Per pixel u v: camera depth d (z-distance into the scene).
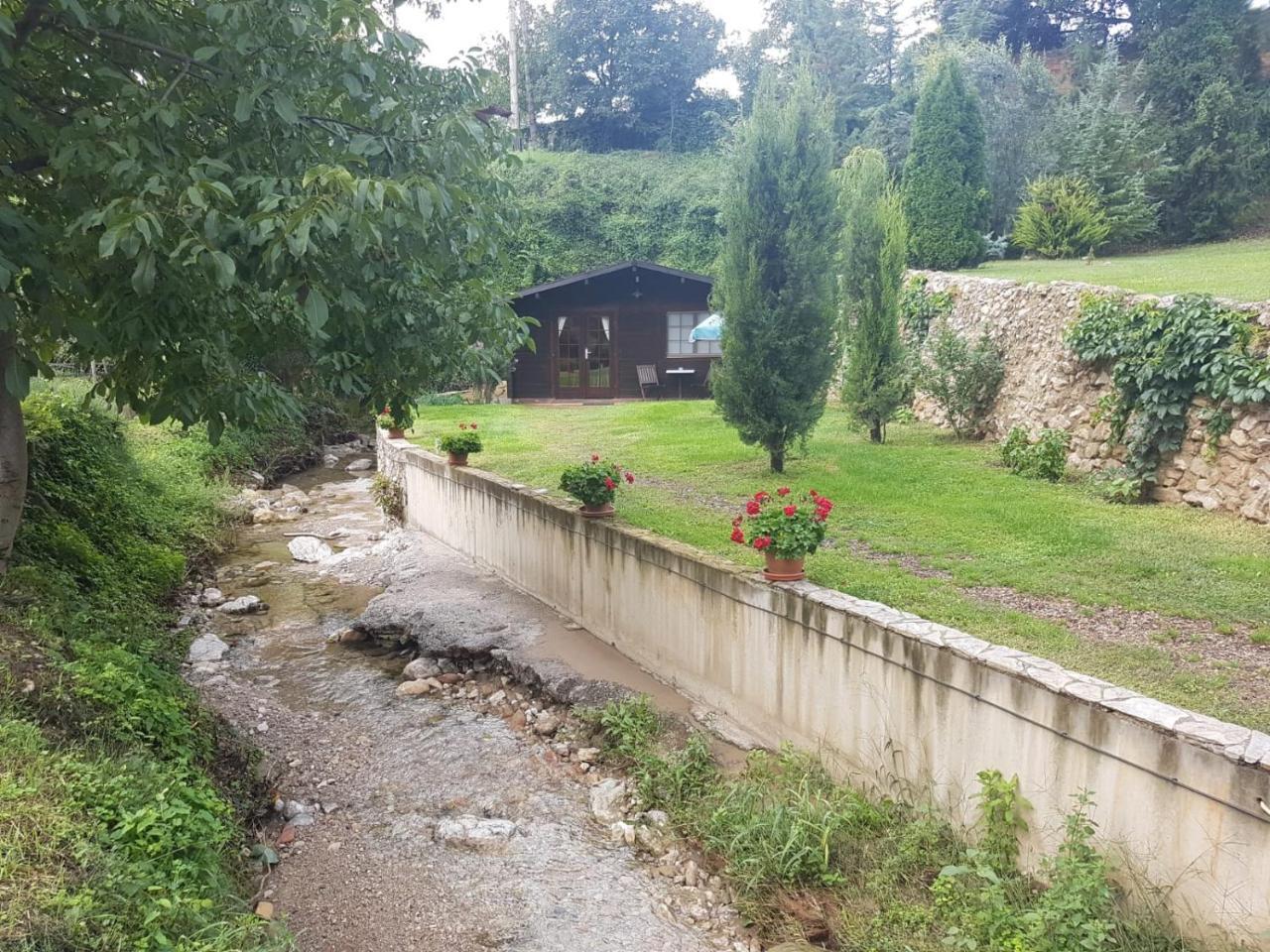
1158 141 18.09
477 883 4.33
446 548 10.71
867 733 4.48
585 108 42.38
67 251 3.97
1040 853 3.54
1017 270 15.67
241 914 3.47
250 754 5.42
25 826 3.03
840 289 11.02
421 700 6.70
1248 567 5.60
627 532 6.72
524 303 20.44
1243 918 2.83
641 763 5.20
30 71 4.60
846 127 31.00
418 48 4.66
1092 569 5.76
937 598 5.27
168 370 4.47
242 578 10.21
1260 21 20.25
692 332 19.23
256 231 3.84
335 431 20.52
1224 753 2.87
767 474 9.34
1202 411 7.13
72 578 6.73
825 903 3.88
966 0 31.62
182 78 4.57
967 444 10.84
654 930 3.95
